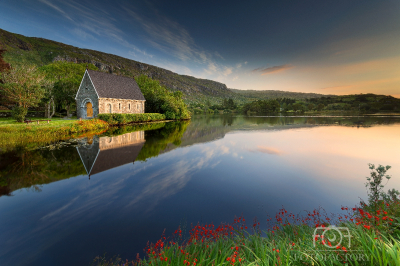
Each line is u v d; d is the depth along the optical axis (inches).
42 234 212.5
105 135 911.0
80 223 234.2
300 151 639.8
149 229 220.8
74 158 516.4
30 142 709.9
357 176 407.8
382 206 201.5
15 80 1115.3
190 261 123.8
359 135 979.9
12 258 177.2
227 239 176.6
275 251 126.9
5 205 279.1
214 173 424.2
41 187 341.7
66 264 168.6
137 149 641.6
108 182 368.5
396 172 431.2
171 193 323.0
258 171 442.0
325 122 1753.2
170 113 2076.8
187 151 636.7
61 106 1952.5
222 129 1267.2
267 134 1040.8
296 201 293.3
